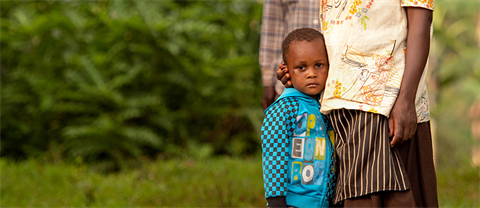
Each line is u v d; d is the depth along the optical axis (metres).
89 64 6.49
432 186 1.97
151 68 6.78
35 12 7.25
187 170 5.18
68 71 6.68
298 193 1.96
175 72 6.82
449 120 15.16
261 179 4.75
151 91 6.89
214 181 4.56
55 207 3.94
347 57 1.90
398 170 1.82
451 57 13.19
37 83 6.55
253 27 7.61
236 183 4.52
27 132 6.74
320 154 1.99
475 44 14.03
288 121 1.97
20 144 6.87
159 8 7.18
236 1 7.51
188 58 6.85
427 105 2.00
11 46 6.89
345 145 1.90
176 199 4.14
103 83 6.41
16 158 6.81
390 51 1.88
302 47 1.98
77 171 5.25
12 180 4.69
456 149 15.07
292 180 1.96
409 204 1.80
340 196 1.91
